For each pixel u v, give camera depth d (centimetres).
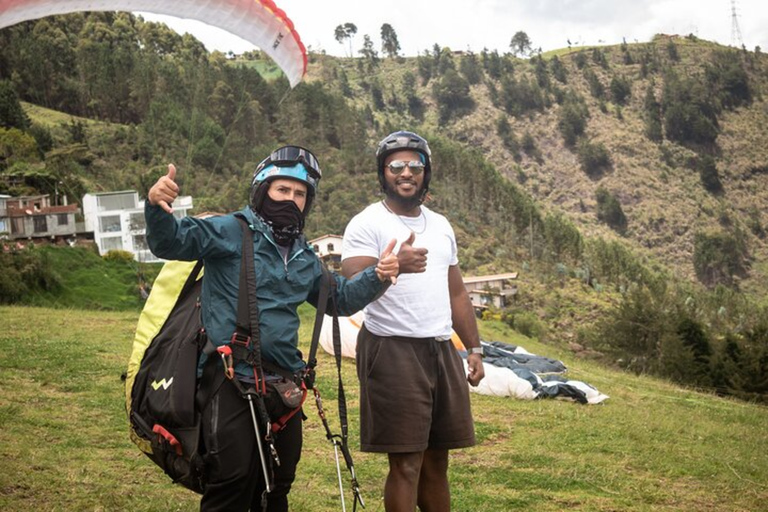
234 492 307
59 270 5191
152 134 12269
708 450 798
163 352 322
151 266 5925
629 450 753
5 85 11181
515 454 693
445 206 13200
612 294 12638
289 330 318
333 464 610
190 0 546
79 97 14500
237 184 10900
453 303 429
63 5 374
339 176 11988
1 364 917
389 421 378
